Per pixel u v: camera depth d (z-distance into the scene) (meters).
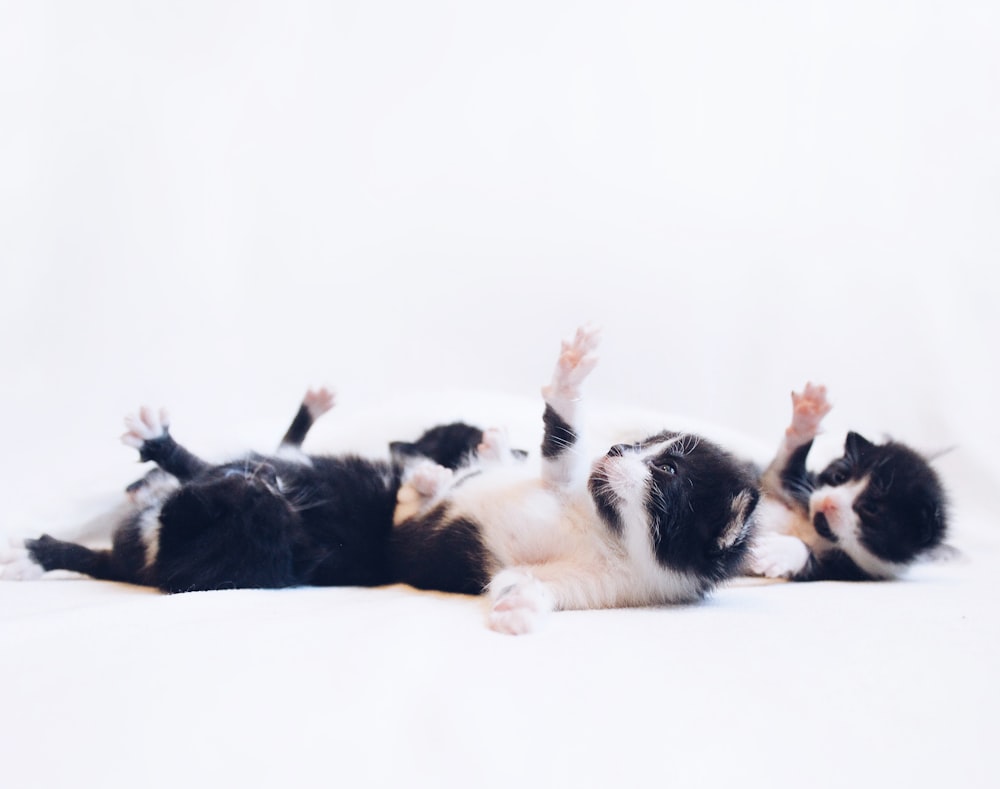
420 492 0.63
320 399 0.69
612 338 0.88
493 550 0.58
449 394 0.77
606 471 0.57
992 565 0.69
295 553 0.59
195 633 0.48
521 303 0.88
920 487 0.66
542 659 0.47
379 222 0.88
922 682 0.46
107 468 0.71
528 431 0.71
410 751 0.41
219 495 0.58
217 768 0.40
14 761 0.40
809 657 0.48
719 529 0.57
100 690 0.43
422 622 0.51
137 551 0.60
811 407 0.67
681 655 0.48
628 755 0.41
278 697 0.43
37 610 0.53
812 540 0.67
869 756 0.41
